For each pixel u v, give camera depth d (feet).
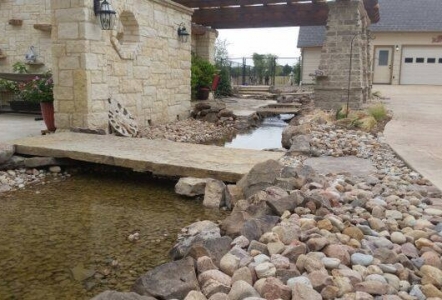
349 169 15.46
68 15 20.58
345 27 32.30
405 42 75.82
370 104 36.94
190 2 39.96
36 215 12.60
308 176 13.28
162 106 28.96
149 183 16.12
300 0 38.50
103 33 21.83
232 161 15.83
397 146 18.89
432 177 13.62
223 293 6.57
